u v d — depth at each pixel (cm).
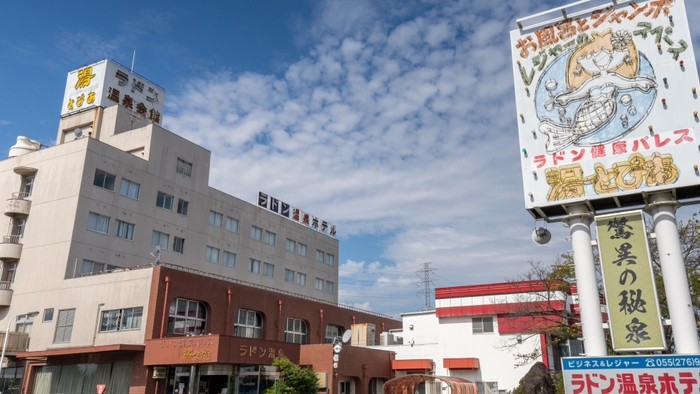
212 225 5456
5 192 4591
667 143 1656
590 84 1817
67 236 4091
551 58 1906
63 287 3944
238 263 5684
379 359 4338
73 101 5525
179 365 3303
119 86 5559
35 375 3850
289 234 6575
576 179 1752
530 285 3569
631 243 1631
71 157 4366
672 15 1752
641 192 1655
